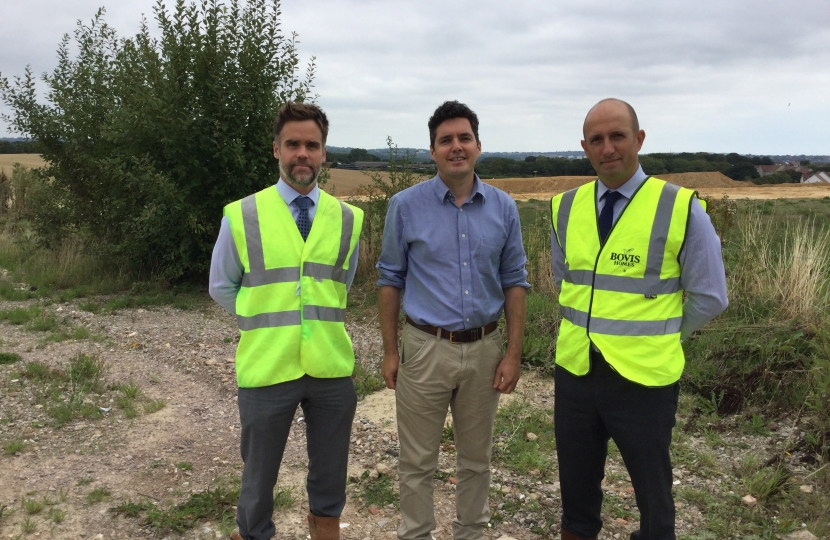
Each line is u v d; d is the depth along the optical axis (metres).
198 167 8.95
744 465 3.94
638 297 2.52
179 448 4.30
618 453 4.20
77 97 10.43
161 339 6.90
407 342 2.86
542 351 6.00
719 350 5.49
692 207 2.44
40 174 10.70
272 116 9.09
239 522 2.71
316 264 2.70
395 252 2.89
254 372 2.63
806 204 18.73
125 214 9.66
